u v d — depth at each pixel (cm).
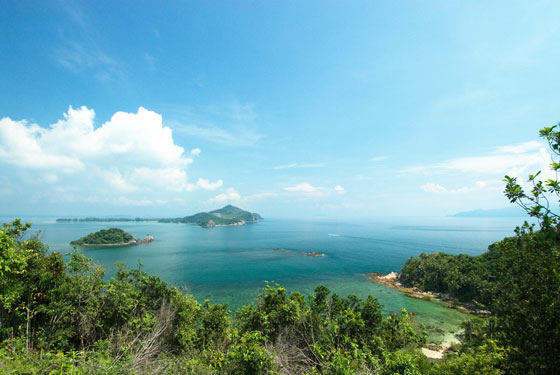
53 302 1414
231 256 12056
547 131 572
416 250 14250
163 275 8119
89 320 1546
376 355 1312
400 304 5772
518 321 688
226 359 1202
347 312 1602
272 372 1118
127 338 1465
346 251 13900
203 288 6738
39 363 895
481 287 5434
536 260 693
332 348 1275
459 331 4344
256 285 7050
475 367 1240
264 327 1688
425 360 1609
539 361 630
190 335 1652
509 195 618
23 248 1429
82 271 1670
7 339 1088
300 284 7338
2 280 1176
